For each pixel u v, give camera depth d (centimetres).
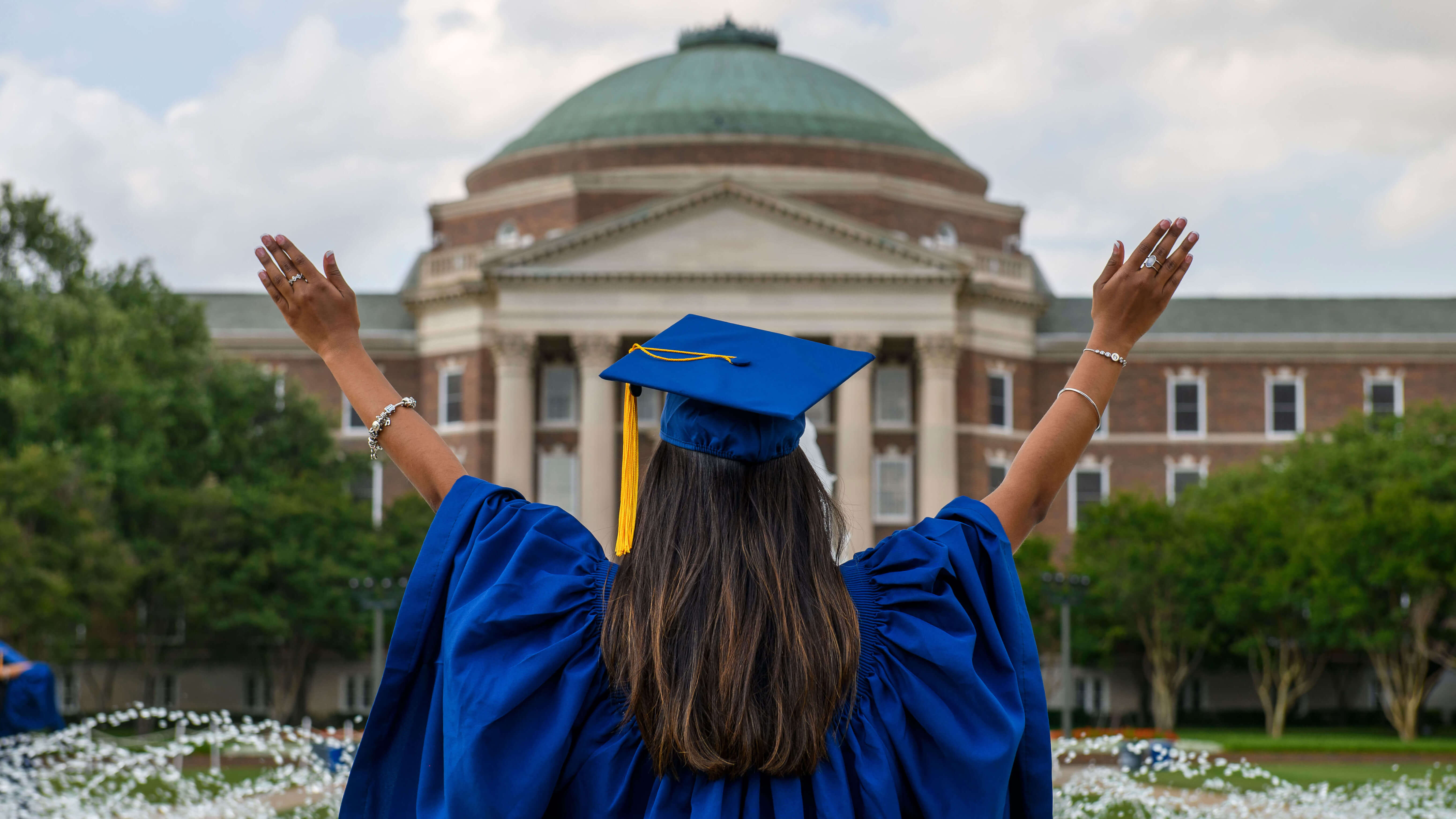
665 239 6038
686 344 275
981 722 236
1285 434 6412
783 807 226
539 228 6744
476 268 6328
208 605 5091
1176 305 6800
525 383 6031
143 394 4691
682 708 225
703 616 231
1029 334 6438
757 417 251
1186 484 6406
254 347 6353
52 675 1115
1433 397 6412
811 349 275
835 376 266
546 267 6022
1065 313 6762
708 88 7506
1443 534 4491
